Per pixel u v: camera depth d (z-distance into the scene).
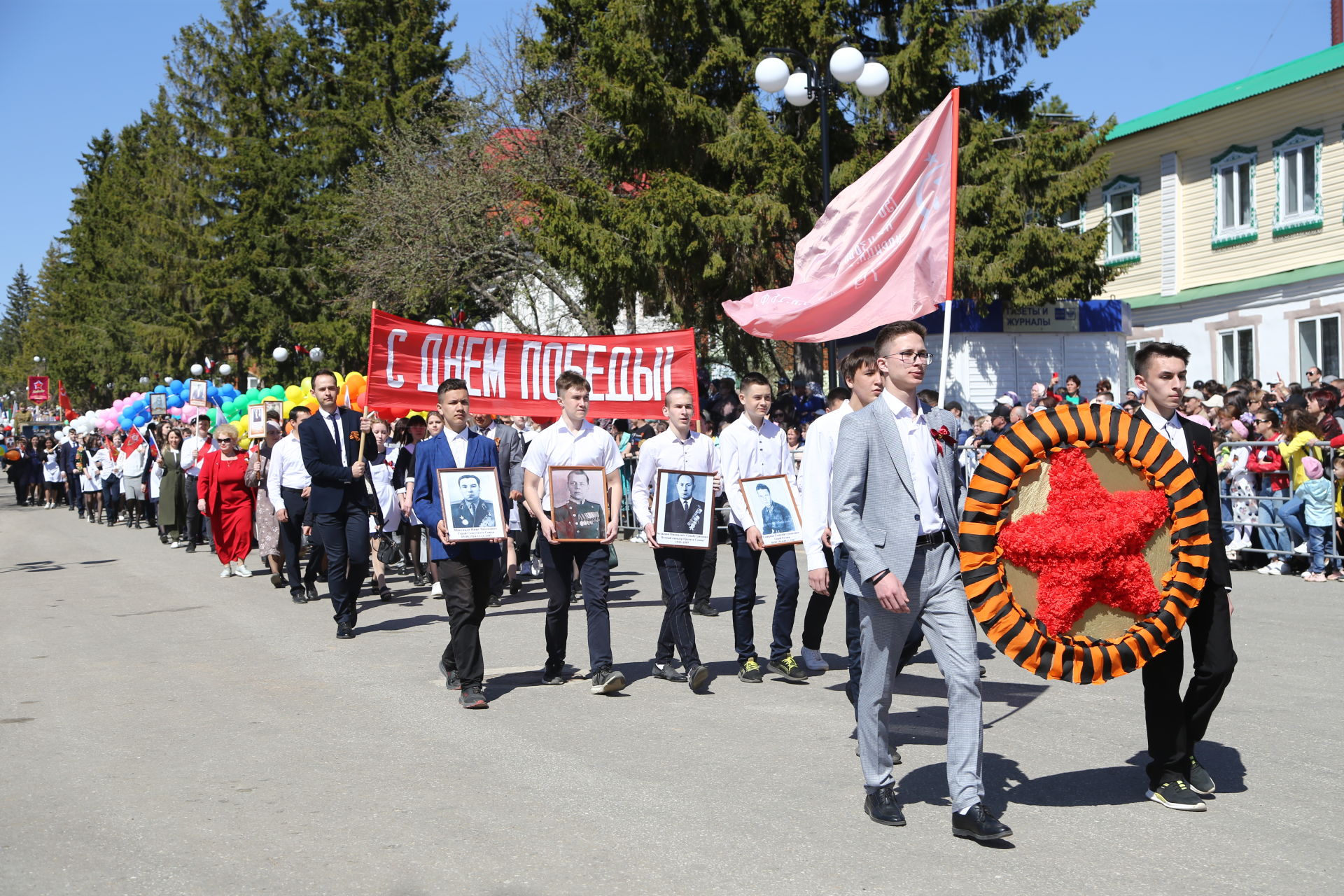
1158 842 4.70
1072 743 6.21
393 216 32.19
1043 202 21.28
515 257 31.48
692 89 22.36
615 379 13.06
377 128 39.78
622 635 10.09
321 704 7.59
